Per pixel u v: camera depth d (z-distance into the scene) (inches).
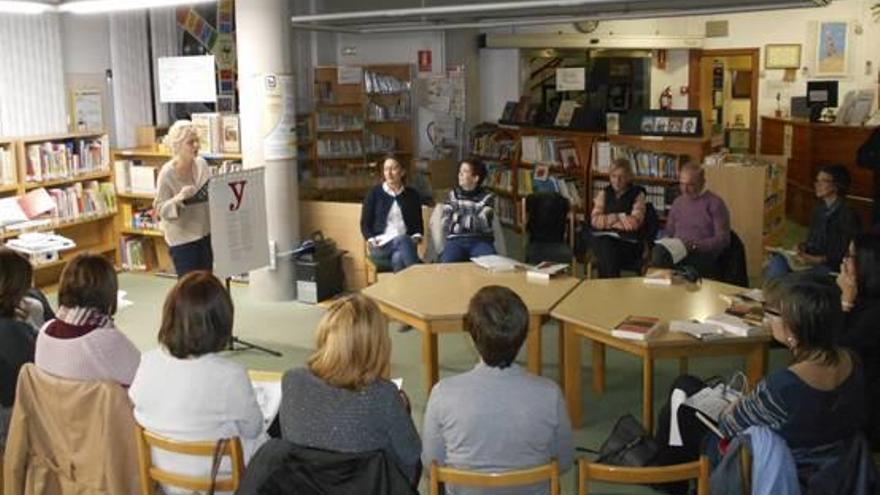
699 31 480.4
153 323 259.9
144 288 300.2
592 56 502.9
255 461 96.5
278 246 274.1
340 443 94.3
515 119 412.2
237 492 95.4
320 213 288.2
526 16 311.3
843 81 457.4
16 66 286.8
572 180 365.4
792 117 441.4
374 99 416.2
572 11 277.7
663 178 334.0
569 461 106.7
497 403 99.5
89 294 116.6
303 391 96.4
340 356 95.7
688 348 148.2
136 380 108.6
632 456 136.2
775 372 107.3
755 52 472.1
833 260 223.1
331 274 280.2
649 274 191.6
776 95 471.8
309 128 391.2
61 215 291.6
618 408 187.3
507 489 101.6
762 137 465.4
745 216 295.9
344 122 401.7
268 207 272.4
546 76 488.7
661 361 216.4
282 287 276.7
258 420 107.8
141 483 110.3
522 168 393.1
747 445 102.6
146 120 335.6
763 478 101.4
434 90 421.7
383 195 262.2
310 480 93.7
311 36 402.0
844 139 381.4
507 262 204.5
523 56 474.0
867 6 445.4
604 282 187.2
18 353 126.9
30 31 290.2
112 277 119.3
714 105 499.2
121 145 326.3
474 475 98.0
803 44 461.4
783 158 328.8
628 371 210.1
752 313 156.6
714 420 125.5
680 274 191.3
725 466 104.1
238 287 296.4
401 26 341.1
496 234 253.9
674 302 170.2
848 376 104.6
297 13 384.2
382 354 97.6
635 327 151.9
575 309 166.9
